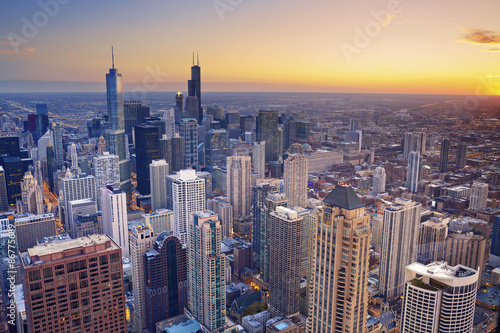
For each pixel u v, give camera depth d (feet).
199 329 433.89
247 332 446.19
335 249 250.98
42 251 221.05
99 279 229.66
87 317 229.66
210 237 419.95
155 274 454.40
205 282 429.79
